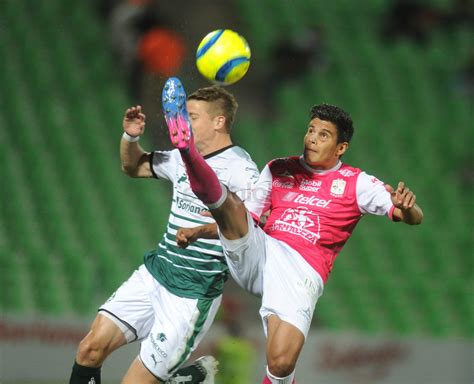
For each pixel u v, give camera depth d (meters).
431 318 42.31
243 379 30.83
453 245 46.19
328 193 17.80
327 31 57.62
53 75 50.41
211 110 18.19
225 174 18.03
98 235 41.88
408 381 37.97
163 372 18.23
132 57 47.22
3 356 33.41
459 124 53.38
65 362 34.00
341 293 42.22
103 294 38.47
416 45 58.00
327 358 37.03
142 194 44.50
